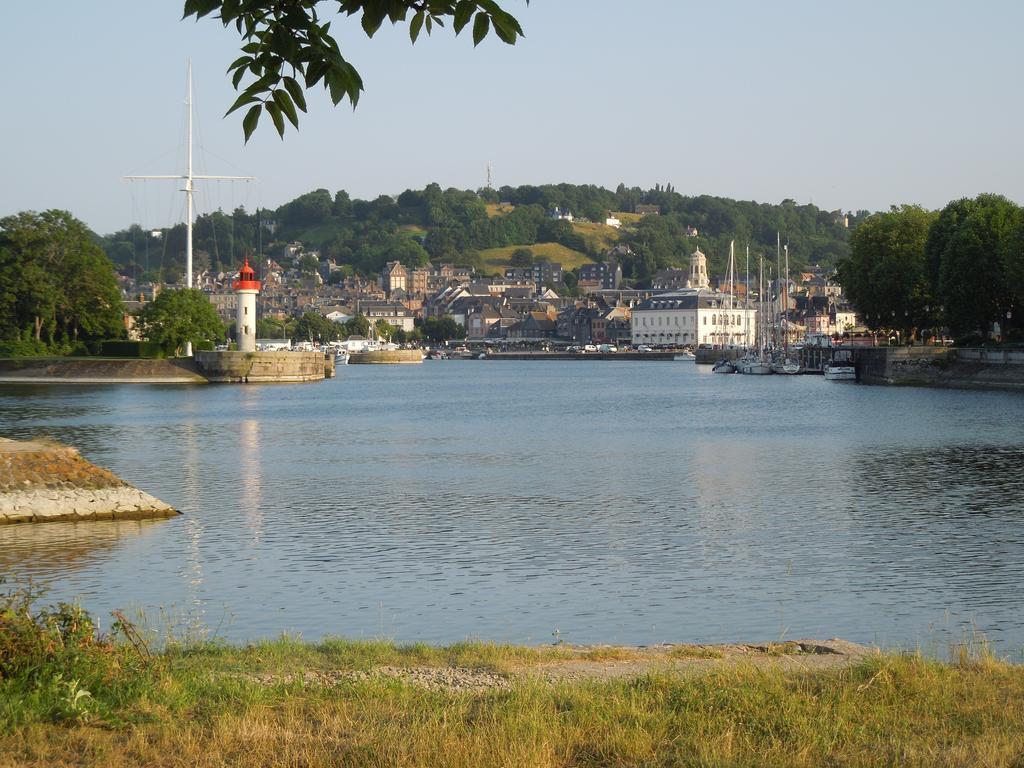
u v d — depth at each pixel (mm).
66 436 137000
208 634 47312
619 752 24891
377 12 15961
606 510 81312
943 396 199375
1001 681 30828
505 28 16234
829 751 24891
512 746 24547
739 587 56656
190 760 24359
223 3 15930
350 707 27984
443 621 50250
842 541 68438
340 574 60156
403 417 172875
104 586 57406
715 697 28562
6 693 27281
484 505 83938
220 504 84562
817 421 155125
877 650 35125
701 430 146125
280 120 16578
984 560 62500
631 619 50438
